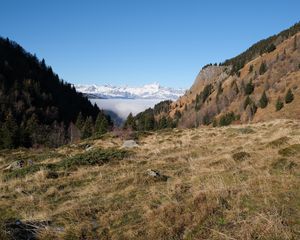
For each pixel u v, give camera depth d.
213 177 11.05
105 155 21.19
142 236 7.54
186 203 8.92
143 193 11.19
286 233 6.31
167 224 7.73
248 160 12.95
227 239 6.58
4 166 25.47
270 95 168.12
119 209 9.63
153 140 36.28
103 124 101.25
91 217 9.32
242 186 9.39
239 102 186.75
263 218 6.97
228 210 7.90
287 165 10.91
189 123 199.12
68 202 11.12
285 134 19.53
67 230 8.25
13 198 12.46
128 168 16.34
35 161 26.69
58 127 142.62
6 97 170.75
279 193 8.37
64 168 18.03
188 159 17.31
